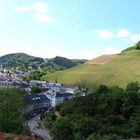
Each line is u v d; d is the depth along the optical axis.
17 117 114.81
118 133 159.75
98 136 124.25
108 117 189.50
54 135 138.75
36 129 176.38
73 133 137.88
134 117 187.38
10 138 64.38
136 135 161.38
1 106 112.62
